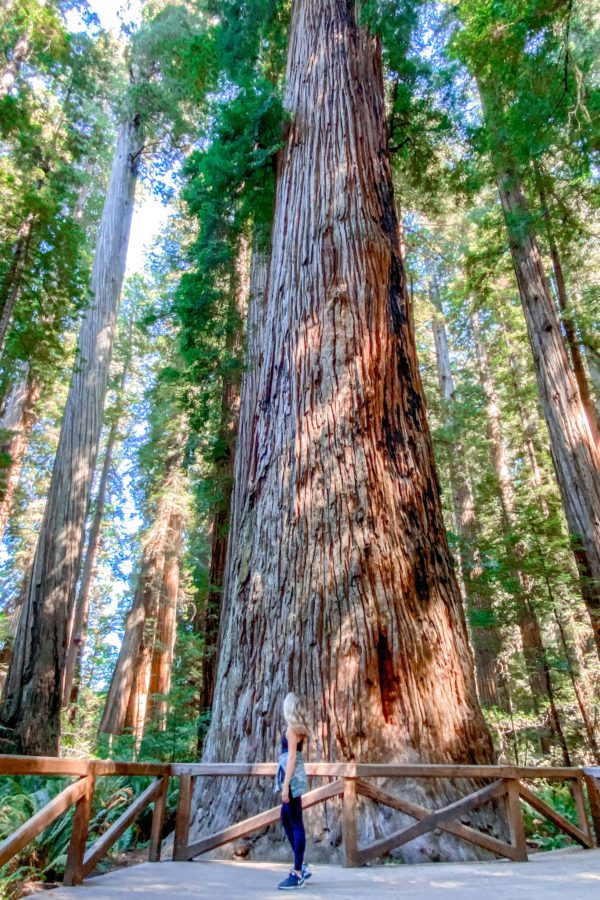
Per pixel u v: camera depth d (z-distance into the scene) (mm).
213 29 10633
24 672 9773
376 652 4875
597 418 17594
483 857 4445
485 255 13945
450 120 10352
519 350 18266
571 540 10438
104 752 11406
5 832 4965
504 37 7457
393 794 4438
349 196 7074
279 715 4789
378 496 5535
